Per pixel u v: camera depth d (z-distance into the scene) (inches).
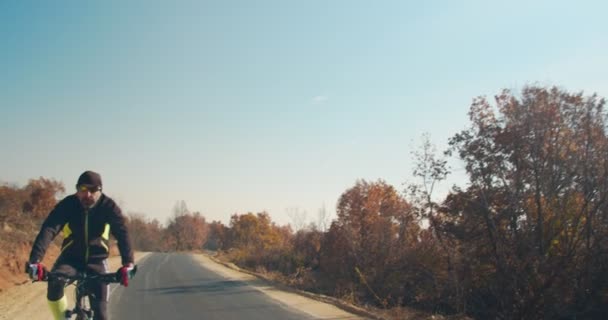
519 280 637.9
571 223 641.6
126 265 169.8
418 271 844.6
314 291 895.1
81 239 173.2
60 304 165.8
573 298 630.5
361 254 927.0
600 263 614.9
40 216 1697.8
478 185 710.5
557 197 654.5
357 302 735.7
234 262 1765.5
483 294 732.0
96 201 173.9
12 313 507.5
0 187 1454.2
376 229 921.5
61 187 1820.9
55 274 161.2
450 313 749.3
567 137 664.4
